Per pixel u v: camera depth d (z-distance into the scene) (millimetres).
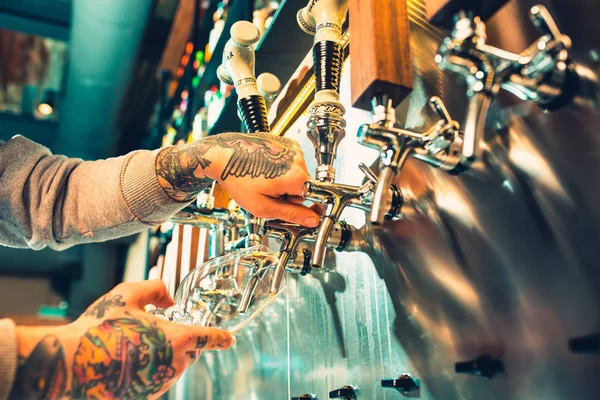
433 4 507
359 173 876
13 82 3418
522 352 509
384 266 743
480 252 576
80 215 880
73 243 922
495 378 534
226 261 772
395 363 695
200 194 995
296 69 1232
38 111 3732
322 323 899
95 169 923
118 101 2611
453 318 604
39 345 580
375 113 542
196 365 1558
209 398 1423
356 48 577
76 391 582
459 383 582
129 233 895
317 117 627
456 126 518
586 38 465
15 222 897
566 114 484
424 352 643
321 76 659
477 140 444
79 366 586
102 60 2260
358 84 562
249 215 825
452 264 615
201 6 2424
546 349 485
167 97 2930
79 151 3178
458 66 449
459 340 591
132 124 3498
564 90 479
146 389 618
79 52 2250
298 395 953
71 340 595
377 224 494
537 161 513
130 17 1990
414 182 696
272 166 693
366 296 780
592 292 449
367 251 786
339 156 958
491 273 558
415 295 672
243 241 1024
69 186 918
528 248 517
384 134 526
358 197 624
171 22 2627
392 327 711
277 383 1042
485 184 576
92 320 625
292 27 1060
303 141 1137
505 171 550
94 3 1914
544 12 423
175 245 1706
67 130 2986
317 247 596
